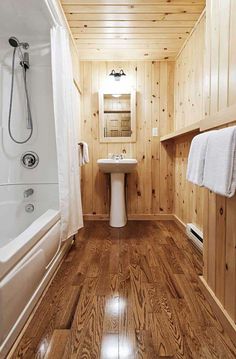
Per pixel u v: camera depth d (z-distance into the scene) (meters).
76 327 1.20
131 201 3.22
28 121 2.26
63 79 1.94
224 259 1.21
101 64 3.10
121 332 1.16
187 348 1.06
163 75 3.13
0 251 1.06
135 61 3.11
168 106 3.15
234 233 1.11
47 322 1.24
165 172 3.20
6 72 2.22
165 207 3.23
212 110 1.35
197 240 2.19
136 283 1.62
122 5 2.03
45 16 1.88
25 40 2.21
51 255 1.63
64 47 1.98
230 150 0.95
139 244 2.33
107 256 2.07
